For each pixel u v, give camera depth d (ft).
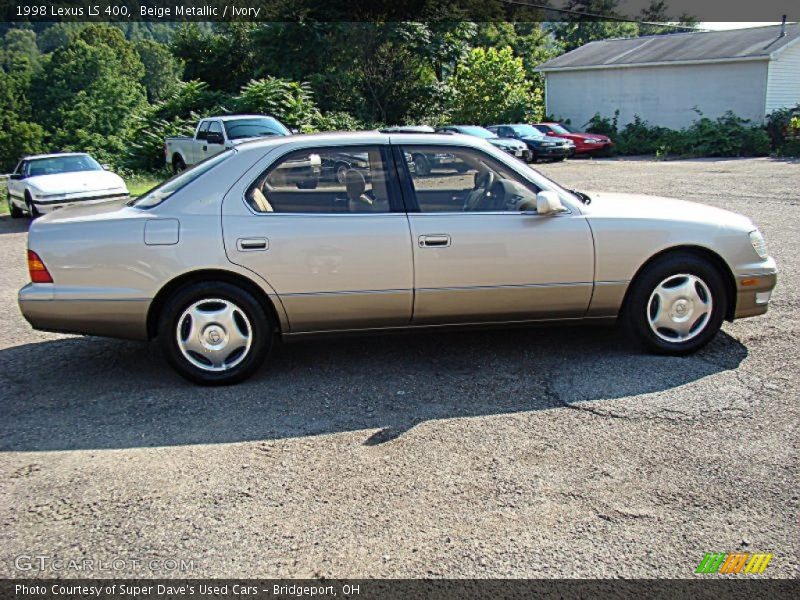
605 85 106.32
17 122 203.41
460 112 111.14
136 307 14.97
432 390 15.05
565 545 9.59
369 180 15.57
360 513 10.44
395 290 15.39
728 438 12.50
